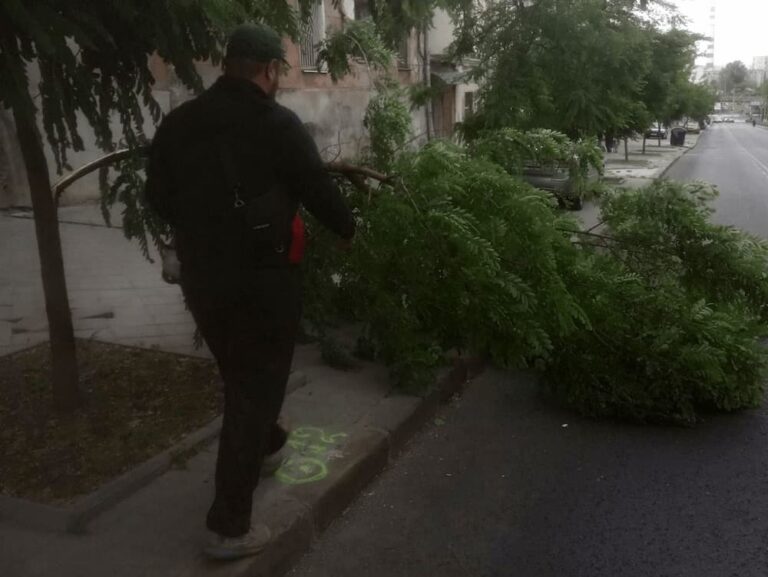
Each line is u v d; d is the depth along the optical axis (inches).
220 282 119.6
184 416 170.7
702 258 204.1
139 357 208.4
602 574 137.9
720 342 201.5
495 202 178.2
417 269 178.4
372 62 292.7
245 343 122.1
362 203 184.7
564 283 192.9
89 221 430.9
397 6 263.0
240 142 117.6
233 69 121.1
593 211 227.6
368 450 167.6
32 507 132.3
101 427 163.5
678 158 1627.7
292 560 136.6
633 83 401.7
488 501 162.6
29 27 120.1
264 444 124.4
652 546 146.9
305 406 188.4
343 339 233.0
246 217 117.0
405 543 146.0
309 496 146.9
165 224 179.8
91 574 119.2
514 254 177.3
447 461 180.9
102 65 154.6
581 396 204.8
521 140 206.7
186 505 138.5
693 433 199.3
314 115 622.2
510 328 179.0
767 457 185.3
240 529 123.3
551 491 167.5
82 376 192.9
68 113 148.5
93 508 133.6
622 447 190.2
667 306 200.7
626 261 213.5
